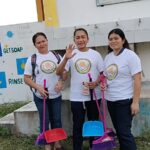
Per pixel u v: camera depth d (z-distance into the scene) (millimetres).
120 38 1736
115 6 2734
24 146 2318
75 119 1941
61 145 2201
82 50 1908
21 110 2471
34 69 1953
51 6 2891
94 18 2795
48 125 2029
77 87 1902
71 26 2807
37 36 1959
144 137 2230
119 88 1741
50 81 1970
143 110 2238
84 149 2150
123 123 1751
